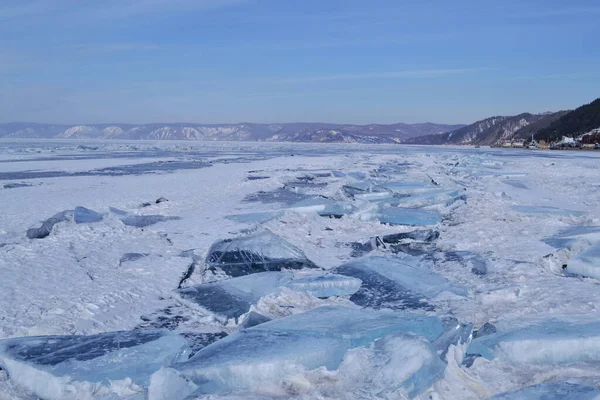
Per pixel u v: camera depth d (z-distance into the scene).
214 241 9.73
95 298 6.33
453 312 6.11
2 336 5.07
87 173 24.59
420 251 9.53
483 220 12.27
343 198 15.46
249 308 6.17
